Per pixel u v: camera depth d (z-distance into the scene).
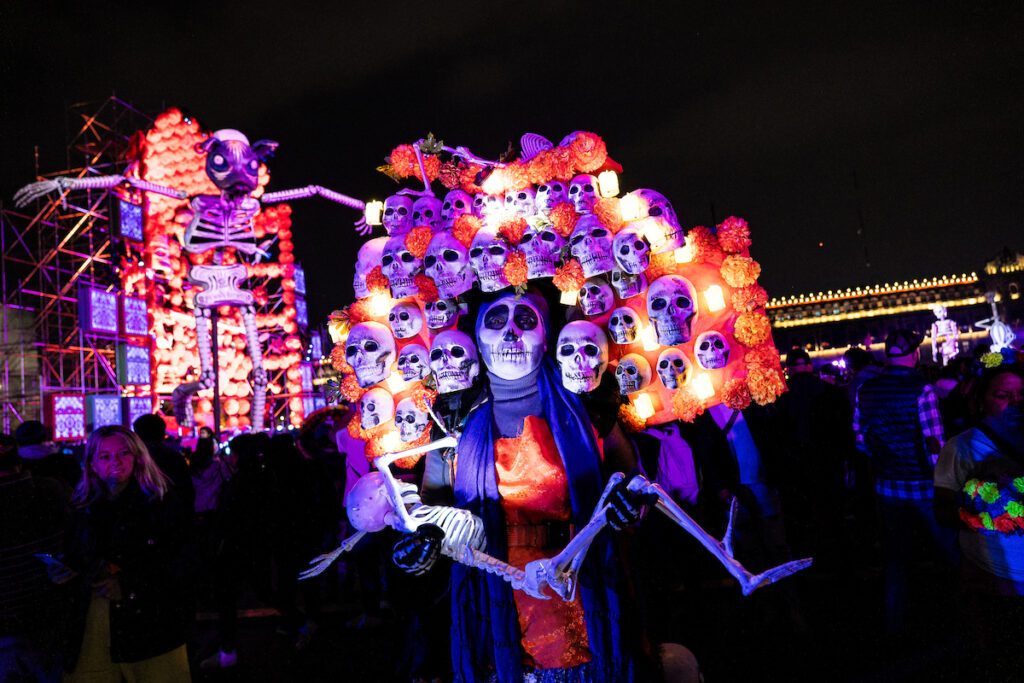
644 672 2.99
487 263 3.04
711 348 2.94
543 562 2.75
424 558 2.83
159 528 3.75
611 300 3.09
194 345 32.06
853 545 7.90
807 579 6.82
